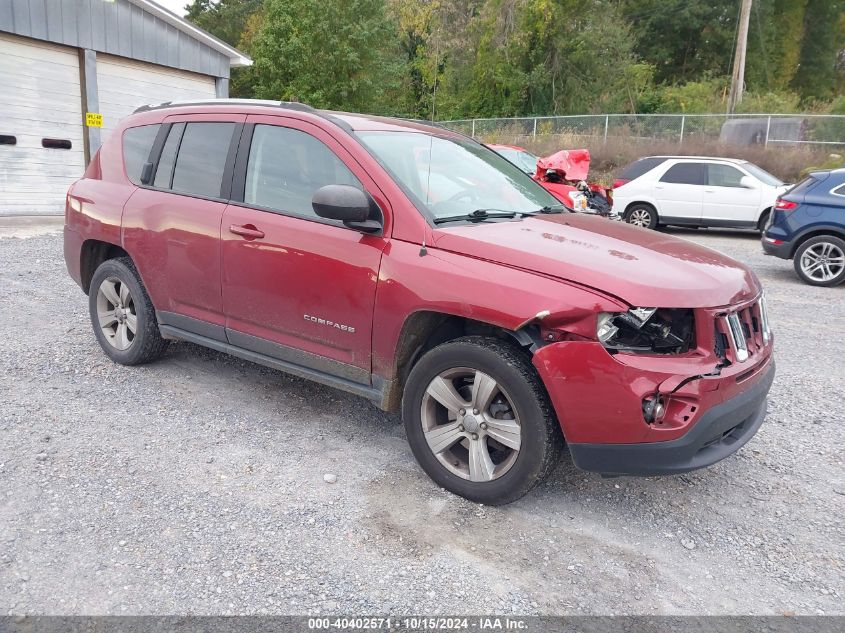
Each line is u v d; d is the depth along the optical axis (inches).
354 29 1088.8
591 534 125.6
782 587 112.4
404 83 1403.8
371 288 137.9
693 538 125.8
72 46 519.5
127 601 102.6
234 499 131.6
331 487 137.7
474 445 131.3
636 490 142.9
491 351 125.0
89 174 206.1
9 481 134.0
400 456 152.6
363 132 153.9
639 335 119.4
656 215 605.0
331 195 132.7
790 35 1795.0
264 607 102.5
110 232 189.8
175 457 147.5
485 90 1390.3
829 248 375.2
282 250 151.2
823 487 146.5
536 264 123.3
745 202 570.3
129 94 575.5
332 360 148.9
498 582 110.5
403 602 104.7
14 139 497.0
